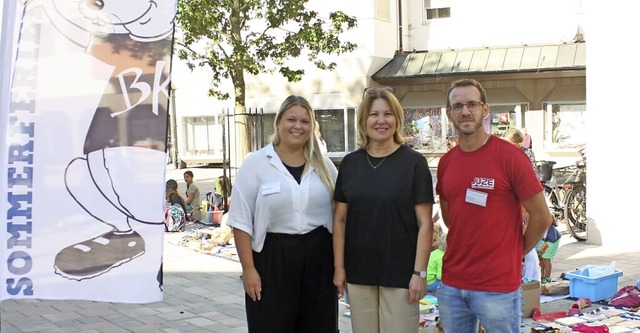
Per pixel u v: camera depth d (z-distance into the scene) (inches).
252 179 165.2
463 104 147.6
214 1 608.1
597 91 405.1
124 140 138.3
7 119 134.2
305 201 164.4
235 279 335.9
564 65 820.0
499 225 147.7
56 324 255.3
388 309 160.2
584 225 444.8
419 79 896.9
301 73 677.9
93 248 137.3
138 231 138.6
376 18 895.7
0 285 134.0
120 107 138.3
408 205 157.2
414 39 933.2
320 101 936.9
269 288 165.9
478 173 148.0
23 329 249.0
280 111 166.9
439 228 289.9
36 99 135.3
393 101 159.3
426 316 255.3
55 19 135.9
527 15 865.5
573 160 842.8
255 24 885.2
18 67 134.5
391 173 157.8
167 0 139.9
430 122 912.9
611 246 403.5
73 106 136.6
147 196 139.0
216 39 624.4
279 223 165.0
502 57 861.8
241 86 637.9
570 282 288.7
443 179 155.3
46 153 135.6
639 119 390.0
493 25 885.8
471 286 150.9
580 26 842.2
